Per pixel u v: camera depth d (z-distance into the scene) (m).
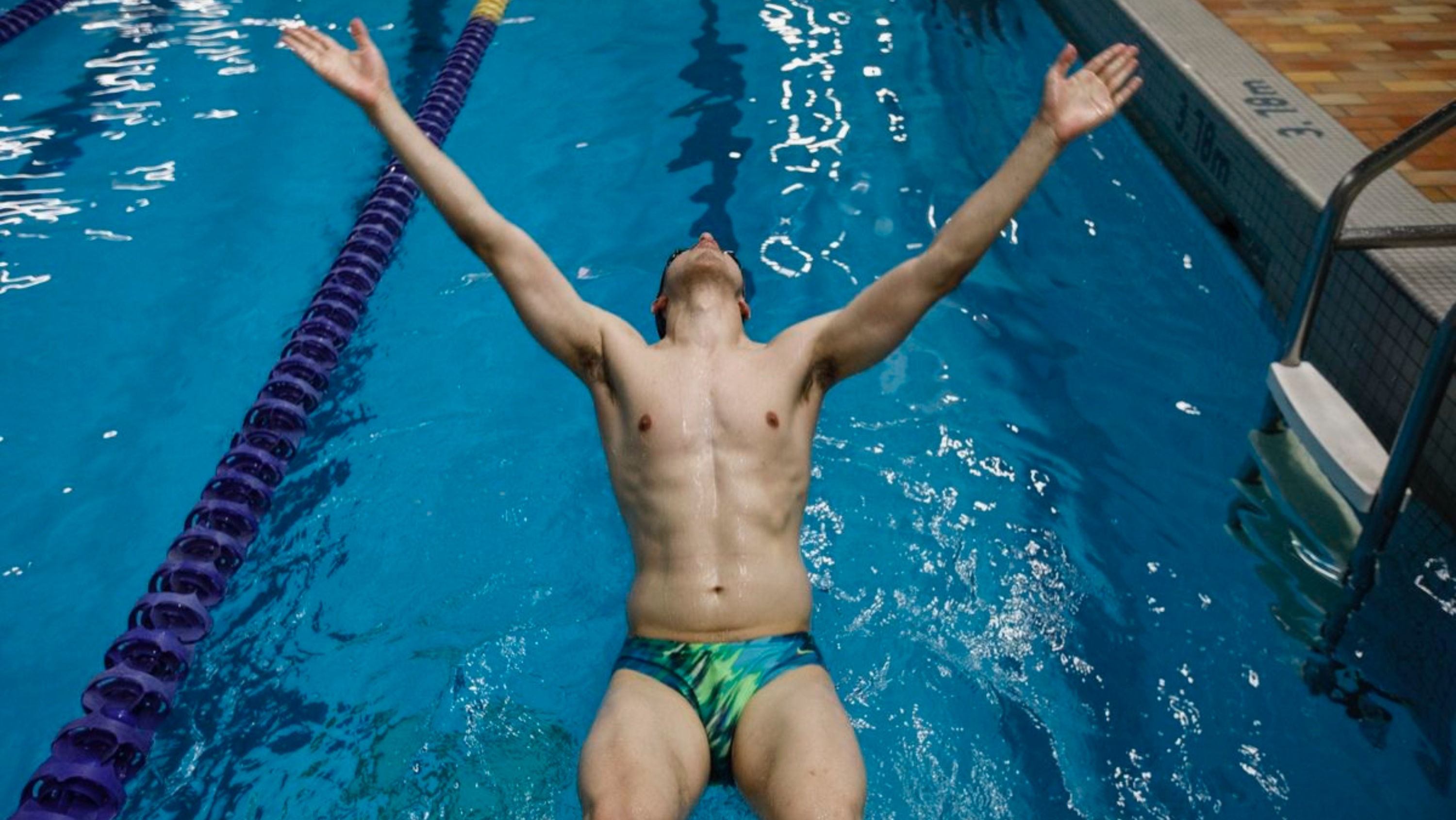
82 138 5.27
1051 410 3.73
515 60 6.00
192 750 2.69
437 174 2.50
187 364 3.95
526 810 2.54
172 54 6.07
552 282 2.62
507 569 3.19
